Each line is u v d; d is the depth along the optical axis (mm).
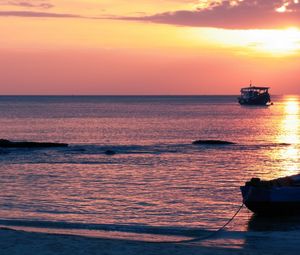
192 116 197750
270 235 28672
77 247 21703
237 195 42375
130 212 35719
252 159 70000
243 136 111438
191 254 21484
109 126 138875
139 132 119625
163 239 27625
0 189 45312
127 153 76312
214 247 24328
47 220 32844
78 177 53125
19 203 38719
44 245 21859
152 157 71375
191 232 29625
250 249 24578
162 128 132625
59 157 71000
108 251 21281
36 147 82062
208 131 124438
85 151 78312
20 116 188375
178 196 41906
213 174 55875
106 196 41875
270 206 34031
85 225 31109
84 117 184375
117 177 53125
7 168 60125
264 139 103938
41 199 40469
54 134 114500
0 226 30391
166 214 35156
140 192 43844
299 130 129375
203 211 36156
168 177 53219
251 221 32969
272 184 35438
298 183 37812
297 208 34906
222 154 75500
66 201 39656
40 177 53062
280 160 69250
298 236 28391
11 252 20734
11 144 82250
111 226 30984
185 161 67125
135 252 21312
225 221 32969
